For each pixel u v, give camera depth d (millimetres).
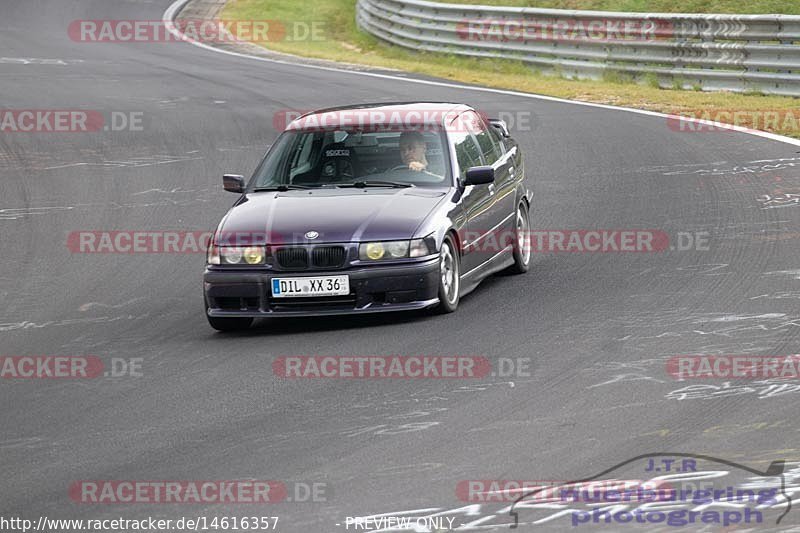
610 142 63094
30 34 118062
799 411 23688
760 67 76750
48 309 38656
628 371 27109
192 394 27484
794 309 31844
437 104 39469
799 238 40844
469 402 25438
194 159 63844
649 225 44938
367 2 124188
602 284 36688
